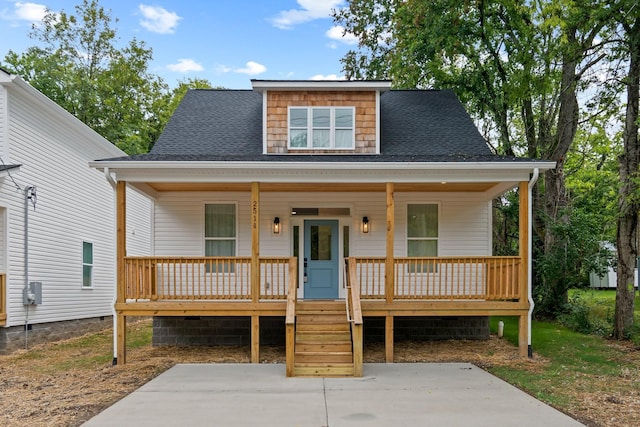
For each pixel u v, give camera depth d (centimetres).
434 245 1208
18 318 1127
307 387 747
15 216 1123
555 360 954
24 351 1117
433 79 1809
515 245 2105
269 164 938
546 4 1262
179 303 970
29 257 1173
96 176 1558
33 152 1197
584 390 730
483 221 1205
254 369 891
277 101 1193
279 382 782
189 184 1069
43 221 1240
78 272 1425
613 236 1759
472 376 820
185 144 1194
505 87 1530
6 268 1091
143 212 1925
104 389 754
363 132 1187
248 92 1473
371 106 1195
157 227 1190
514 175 972
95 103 2659
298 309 1003
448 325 1183
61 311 1322
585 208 2284
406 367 899
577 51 1357
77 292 1414
